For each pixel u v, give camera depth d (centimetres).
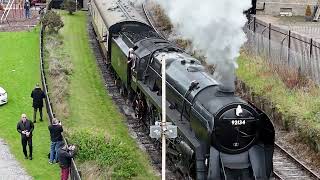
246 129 2177
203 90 2331
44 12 6000
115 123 3284
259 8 5581
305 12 5494
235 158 2205
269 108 3356
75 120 3244
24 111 3366
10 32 5456
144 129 3189
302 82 3431
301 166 2695
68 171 2302
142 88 3059
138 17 4172
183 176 2411
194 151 2211
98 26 4875
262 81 3584
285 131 3162
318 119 2889
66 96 3662
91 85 4016
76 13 6562
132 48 3388
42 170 2494
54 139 2531
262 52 4016
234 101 2175
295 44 3741
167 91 2702
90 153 2575
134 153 2789
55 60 4353
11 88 3822
